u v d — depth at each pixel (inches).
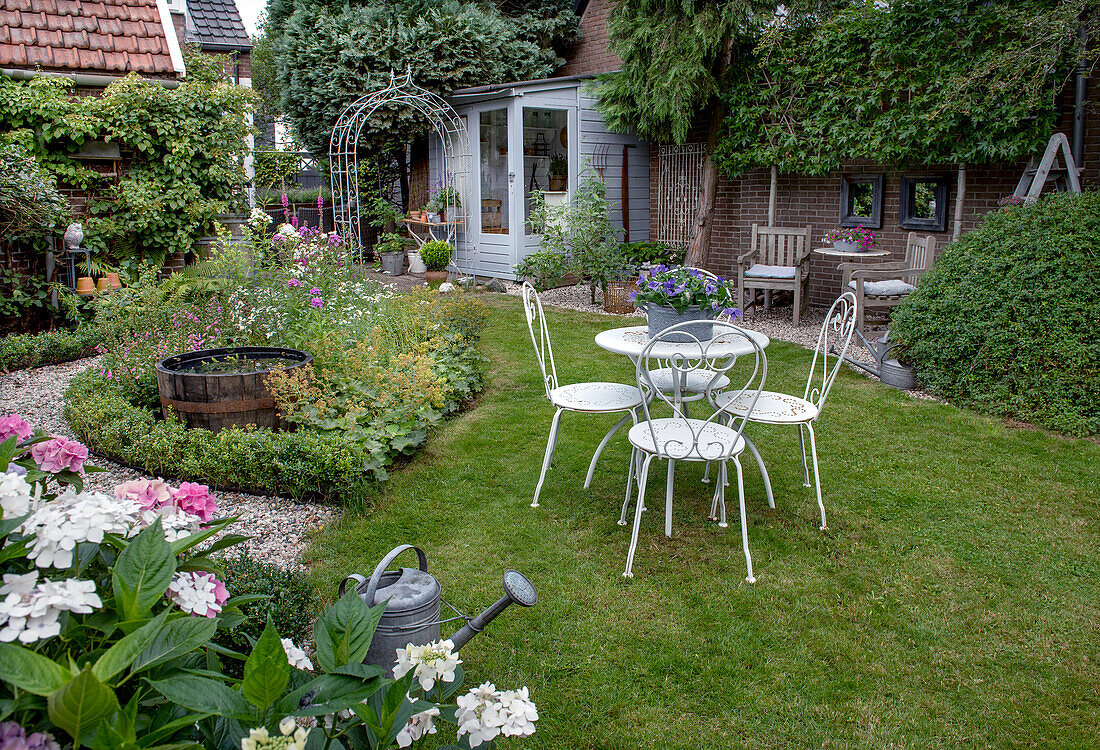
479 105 419.2
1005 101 247.0
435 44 459.8
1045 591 115.3
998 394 195.5
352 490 145.4
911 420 192.1
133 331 201.2
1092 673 96.7
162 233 301.6
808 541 132.3
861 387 222.8
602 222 362.3
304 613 101.5
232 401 160.9
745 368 245.8
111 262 296.8
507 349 274.1
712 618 109.7
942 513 141.3
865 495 149.8
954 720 89.0
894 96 281.3
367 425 167.8
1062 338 186.9
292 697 50.6
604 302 345.4
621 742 86.0
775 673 97.8
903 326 219.1
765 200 362.3
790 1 310.7
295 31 503.5
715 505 140.3
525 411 204.4
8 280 269.4
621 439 183.3
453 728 85.0
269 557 127.3
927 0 265.6
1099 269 187.8
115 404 171.2
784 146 320.8
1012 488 151.3
